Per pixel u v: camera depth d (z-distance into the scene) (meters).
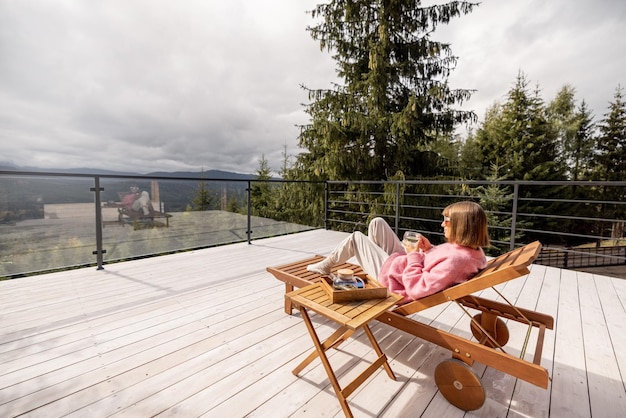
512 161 12.52
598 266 9.54
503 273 1.14
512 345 1.67
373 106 7.43
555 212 12.78
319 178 8.44
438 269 1.34
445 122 7.54
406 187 7.70
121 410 1.18
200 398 1.25
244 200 4.14
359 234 1.79
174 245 3.51
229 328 1.82
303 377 1.39
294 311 2.04
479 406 1.15
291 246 4.02
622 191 13.33
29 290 2.37
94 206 2.88
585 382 1.37
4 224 2.52
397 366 1.48
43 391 1.28
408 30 7.49
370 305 1.27
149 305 2.12
